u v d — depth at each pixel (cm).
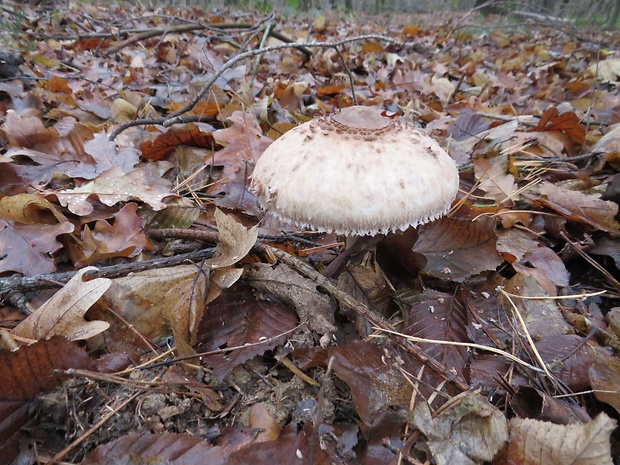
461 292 21
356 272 23
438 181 18
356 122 19
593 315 22
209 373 18
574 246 26
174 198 26
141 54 69
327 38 108
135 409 16
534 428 14
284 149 19
